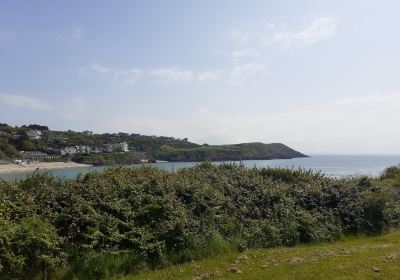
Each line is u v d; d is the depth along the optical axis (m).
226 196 13.35
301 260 9.71
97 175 12.19
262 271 8.90
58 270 8.67
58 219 9.66
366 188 16.30
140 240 9.98
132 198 11.20
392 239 12.58
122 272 9.21
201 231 11.03
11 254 8.20
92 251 9.24
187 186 12.50
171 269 9.47
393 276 8.09
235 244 11.16
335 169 53.66
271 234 11.96
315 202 14.68
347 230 13.58
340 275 8.30
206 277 8.67
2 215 9.09
